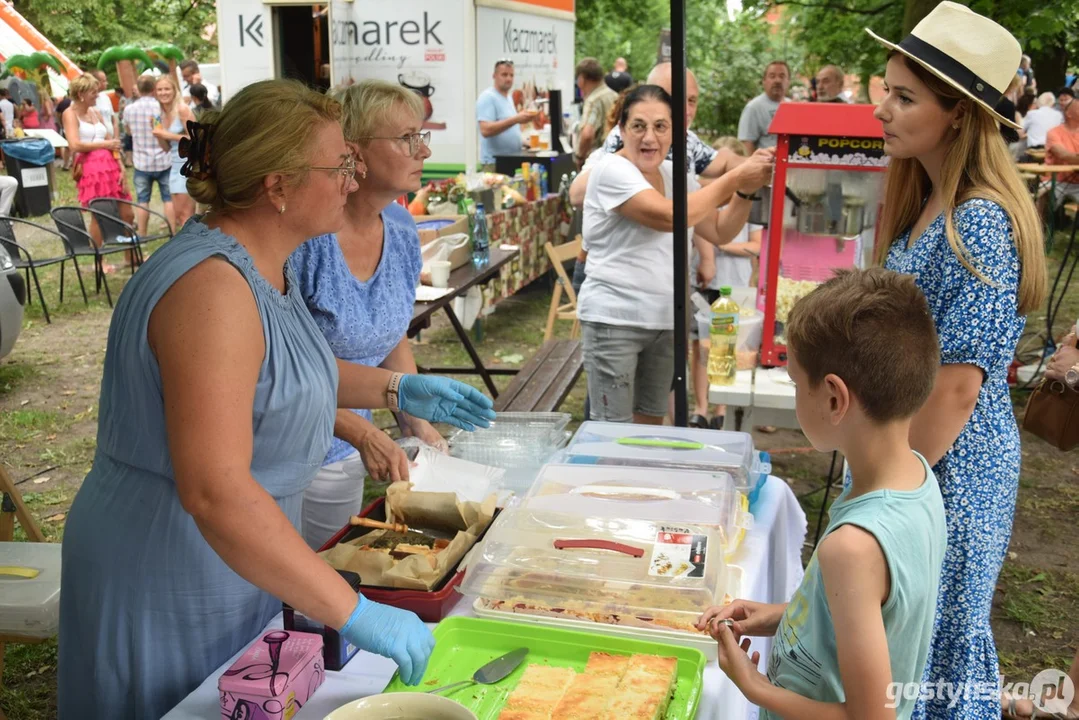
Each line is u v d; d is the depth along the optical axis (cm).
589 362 376
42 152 1091
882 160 327
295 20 879
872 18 945
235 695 144
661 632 164
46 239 1029
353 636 147
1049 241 797
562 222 812
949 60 189
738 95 1653
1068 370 250
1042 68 1105
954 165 195
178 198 930
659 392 383
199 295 148
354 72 812
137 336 152
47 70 1698
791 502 252
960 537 194
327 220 163
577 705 139
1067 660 329
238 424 147
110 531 165
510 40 883
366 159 231
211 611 168
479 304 632
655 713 137
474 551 183
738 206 370
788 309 344
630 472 216
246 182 155
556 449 252
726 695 158
